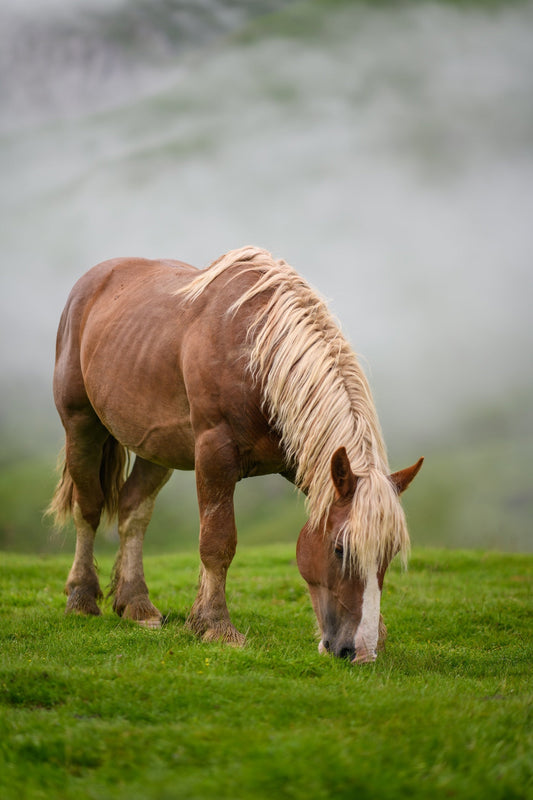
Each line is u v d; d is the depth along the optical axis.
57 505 9.82
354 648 6.09
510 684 6.30
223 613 7.29
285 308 7.09
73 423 9.37
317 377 6.71
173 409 7.80
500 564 15.20
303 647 7.49
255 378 7.05
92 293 9.52
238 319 7.23
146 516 9.05
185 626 7.50
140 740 4.43
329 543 6.34
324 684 5.71
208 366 7.19
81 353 9.17
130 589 8.81
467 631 9.19
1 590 11.57
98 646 7.09
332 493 6.40
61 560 15.91
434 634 9.01
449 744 4.41
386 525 5.91
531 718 5.09
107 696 5.23
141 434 8.21
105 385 8.48
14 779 4.04
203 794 3.76
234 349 7.14
